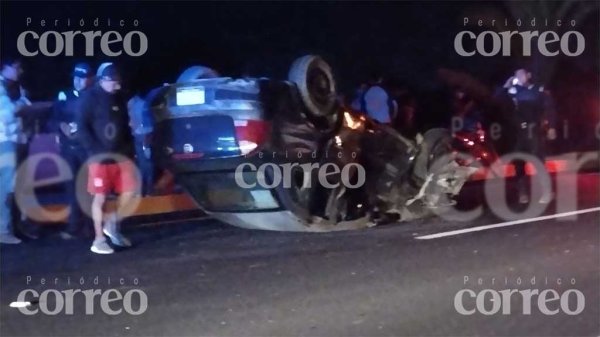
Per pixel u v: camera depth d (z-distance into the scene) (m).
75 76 8.97
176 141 9.12
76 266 8.45
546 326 6.46
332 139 9.49
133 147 9.20
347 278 7.87
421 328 6.38
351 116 9.77
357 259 8.62
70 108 9.45
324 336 6.19
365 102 11.12
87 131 8.84
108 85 8.87
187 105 8.95
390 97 11.30
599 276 7.98
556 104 17.39
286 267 8.27
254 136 8.76
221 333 6.30
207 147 8.97
